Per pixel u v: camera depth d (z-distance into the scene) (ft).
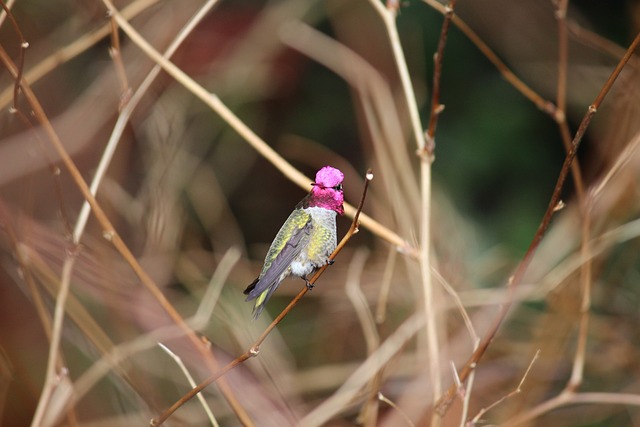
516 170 15.02
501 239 14.43
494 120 15.17
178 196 12.93
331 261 11.54
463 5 15.25
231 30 13.85
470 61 15.38
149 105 12.75
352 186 13.50
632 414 12.73
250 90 14.49
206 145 13.82
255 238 14.98
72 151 12.66
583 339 12.00
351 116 15.61
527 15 14.99
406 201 12.64
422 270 11.87
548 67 14.84
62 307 11.82
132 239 12.75
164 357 12.44
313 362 12.95
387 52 14.24
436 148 15.06
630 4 14.62
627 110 12.34
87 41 12.12
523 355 12.63
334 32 15.30
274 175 15.21
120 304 12.39
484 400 12.59
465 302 12.47
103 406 12.51
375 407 12.10
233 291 12.99
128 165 12.82
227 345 12.51
